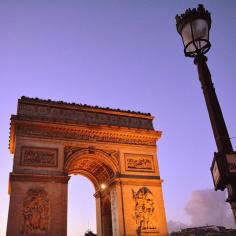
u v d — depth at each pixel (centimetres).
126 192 6619
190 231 16212
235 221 1250
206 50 1681
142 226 6388
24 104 6762
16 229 5450
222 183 1262
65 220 5819
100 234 7281
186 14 1681
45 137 6481
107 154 6900
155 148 7406
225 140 1378
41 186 5950
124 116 7625
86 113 7256
